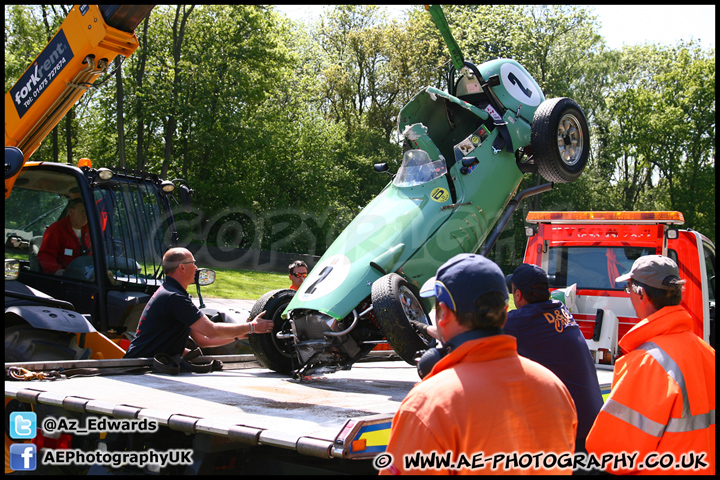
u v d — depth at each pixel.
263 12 30.06
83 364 3.90
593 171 38.22
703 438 2.33
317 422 2.54
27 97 4.90
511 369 1.79
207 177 30.91
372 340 4.68
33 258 5.56
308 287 4.52
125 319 5.52
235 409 2.84
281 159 33.00
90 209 5.44
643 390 2.37
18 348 4.30
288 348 4.69
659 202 42.56
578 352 2.98
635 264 2.66
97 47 4.53
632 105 40.50
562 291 6.86
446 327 1.89
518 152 5.59
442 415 1.68
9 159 4.71
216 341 5.12
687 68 39.94
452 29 36.53
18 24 27.25
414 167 5.04
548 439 1.77
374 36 38.88
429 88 5.21
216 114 28.56
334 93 40.75
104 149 29.75
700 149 38.84
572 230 7.40
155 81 27.53
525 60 35.09
